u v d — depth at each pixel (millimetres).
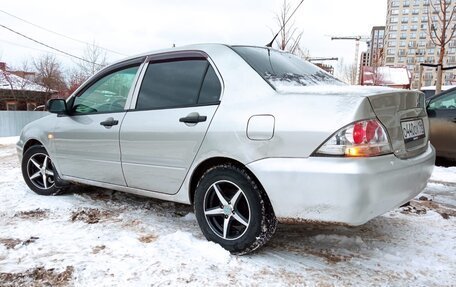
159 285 2561
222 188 3084
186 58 3445
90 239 3332
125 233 3480
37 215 3986
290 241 3369
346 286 2605
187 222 3805
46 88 34000
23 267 2787
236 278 2674
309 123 2594
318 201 2553
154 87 3580
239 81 3053
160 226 3680
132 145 3564
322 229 3660
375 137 2535
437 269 2873
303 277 2717
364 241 3398
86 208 4203
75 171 4246
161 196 3494
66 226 3662
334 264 2939
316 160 2555
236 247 2986
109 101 3959
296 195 2619
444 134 5223
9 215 3973
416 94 3146
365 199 2469
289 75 3230
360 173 2439
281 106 2750
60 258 2939
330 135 2514
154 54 3707
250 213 2893
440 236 3523
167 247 3135
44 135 4520
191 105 3238
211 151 3008
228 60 3188
